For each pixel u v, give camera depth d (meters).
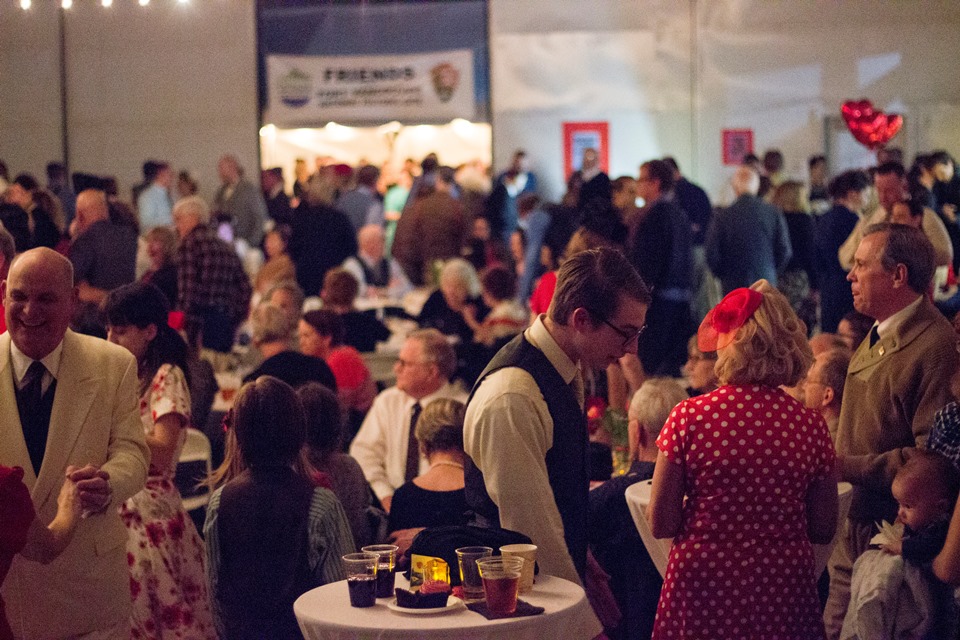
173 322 4.71
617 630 3.82
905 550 3.20
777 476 2.72
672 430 2.77
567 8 14.19
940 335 3.42
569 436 2.77
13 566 2.93
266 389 3.30
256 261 11.98
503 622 2.48
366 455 5.09
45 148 14.45
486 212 11.60
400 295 10.63
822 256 8.02
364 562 2.67
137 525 3.59
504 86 14.29
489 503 2.82
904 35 13.89
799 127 14.08
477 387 2.81
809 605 2.75
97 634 3.02
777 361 2.74
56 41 14.37
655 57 14.16
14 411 2.94
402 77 14.34
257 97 14.52
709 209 10.52
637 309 2.71
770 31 14.01
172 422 3.69
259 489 3.23
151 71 14.50
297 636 3.19
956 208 8.55
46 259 2.92
